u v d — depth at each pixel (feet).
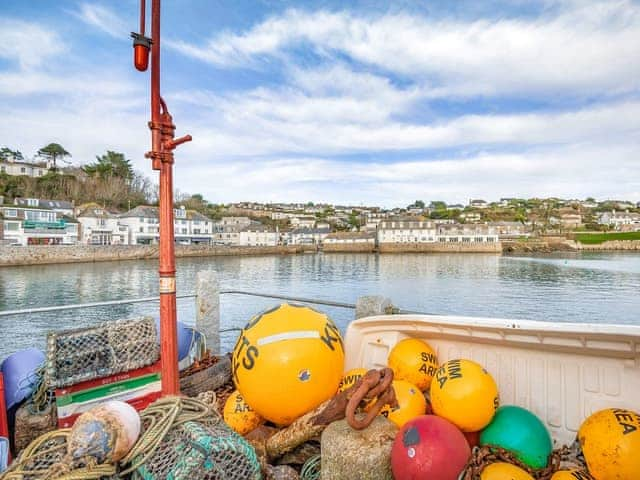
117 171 369.91
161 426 7.08
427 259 303.89
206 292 17.43
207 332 17.44
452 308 105.50
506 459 7.86
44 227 249.96
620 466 7.12
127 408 7.01
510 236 458.50
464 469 7.29
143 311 86.74
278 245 408.46
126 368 9.93
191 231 349.61
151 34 9.04
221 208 587.27
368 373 8.40
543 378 9.52
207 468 6.47
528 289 136.15
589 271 193.98
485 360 10.44
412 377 10.55
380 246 396.57
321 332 9.70
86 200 320.09
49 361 9.12
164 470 6.36
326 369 9.29
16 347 60.49
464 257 324.80
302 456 9.00
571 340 8.82
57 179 315.37
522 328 9.22
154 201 390.83
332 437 7.87
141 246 254.27
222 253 329.52
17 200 255.50
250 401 9.57
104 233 290.15
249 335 9.78
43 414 9.88
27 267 191.83
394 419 8.89
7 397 10.52
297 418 9.37
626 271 190.80
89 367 9.52
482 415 8.49
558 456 8.23
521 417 8.63
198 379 12.46
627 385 8.43
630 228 522.06
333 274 193.36
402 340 11.59
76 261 222.07
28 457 6.93
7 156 331.57
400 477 7.33
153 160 9.16
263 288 141.90
